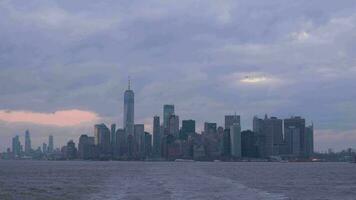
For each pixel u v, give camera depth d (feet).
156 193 270.67
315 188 338.95
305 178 501.56
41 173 643.86
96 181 411.95
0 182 420.36
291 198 259.60
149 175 514.68
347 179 482.69
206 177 465.47
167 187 317.01
